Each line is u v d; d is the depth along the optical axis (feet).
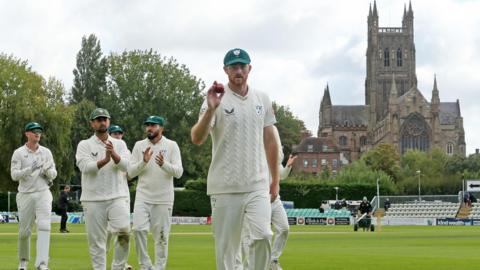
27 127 50.70
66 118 207.92
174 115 350.43
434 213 286.66
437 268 56.39
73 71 401.70
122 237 46.62
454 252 78.07
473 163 564.71
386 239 113.60
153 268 50.37
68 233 127.95
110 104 348.59
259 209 31.58
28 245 51.52
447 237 122.52
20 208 50.65
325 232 151.23
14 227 161.89
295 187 322.34
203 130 30.55
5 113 199.52
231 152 31.81
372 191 325.62
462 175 495.00
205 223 229.45
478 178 499.10
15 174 50.08
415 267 57.41
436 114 652.89
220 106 31.78
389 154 548.31
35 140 50.72
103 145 47.19
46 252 50.16
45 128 204.64
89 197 46.19
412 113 653.30
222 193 31.91
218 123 31.83
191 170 341.41
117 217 46.19
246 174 31.73
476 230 168.25
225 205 31.96
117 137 63.31
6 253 70.90
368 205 163.02
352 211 272.92
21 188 50.70
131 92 347.15
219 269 32.50
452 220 231.30
